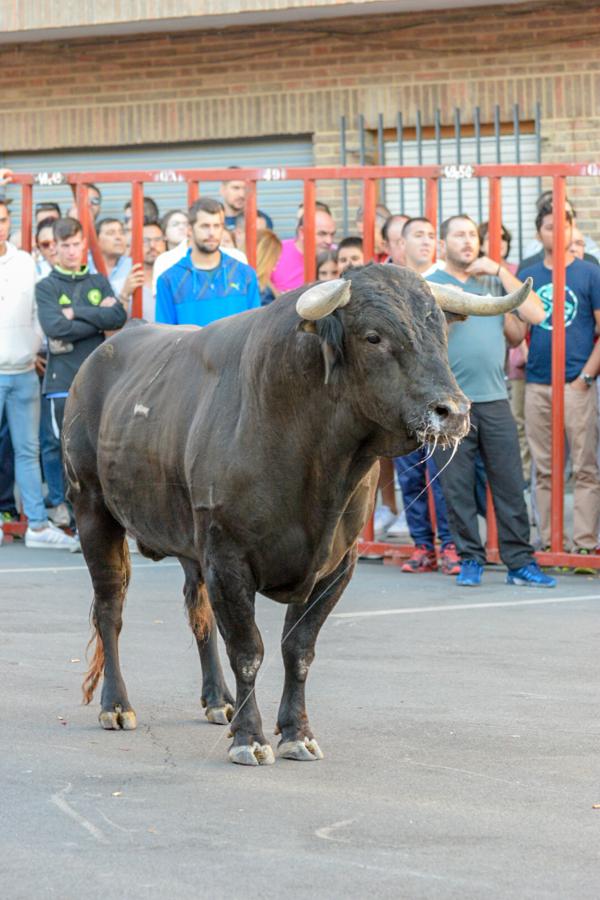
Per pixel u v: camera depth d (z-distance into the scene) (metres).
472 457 16.59
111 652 10.73
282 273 19.98
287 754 9.66
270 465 9.15
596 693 11.57
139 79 25.80
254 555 9.34
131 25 24.98
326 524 9.20
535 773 9.29
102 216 26.17
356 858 7.59
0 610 15.03
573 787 8.98
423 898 6.99
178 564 18.48
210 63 25.36
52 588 16.36
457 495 16.61
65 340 18.62
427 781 9.10
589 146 23.47
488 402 16.44
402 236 17.39
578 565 17.41
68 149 26.59
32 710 11.00
